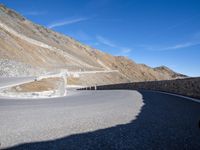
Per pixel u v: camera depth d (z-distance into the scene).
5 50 59.88
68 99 17.81
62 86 37.16
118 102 13.77
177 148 4.43
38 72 53.50
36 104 12.97
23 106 11.66
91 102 14.12
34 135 5.32
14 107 11.12
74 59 131.38
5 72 40.91
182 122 7.01
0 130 5.80
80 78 97.38
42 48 108.62
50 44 134.88
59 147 4.42
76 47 177.38
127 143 4.72
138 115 8.34
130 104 12.42
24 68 49.09
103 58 191.12
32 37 125.44
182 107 10.91
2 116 7.99
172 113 8.86
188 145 4.63
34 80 34.12
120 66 198.00
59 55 117.50
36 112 9.14
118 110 9.80
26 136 5.22
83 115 8.34
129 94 22.11
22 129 5.93
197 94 17.39
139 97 17.89
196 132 5.72
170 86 24.94
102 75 125.62
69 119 7.45
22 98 19.66
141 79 197.62
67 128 6.09
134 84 38.09
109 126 6.37
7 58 52.66
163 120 7.33
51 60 102.12
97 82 107.44
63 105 12.26
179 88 21.94
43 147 4.41
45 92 27.09
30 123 6.74
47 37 156.62
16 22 142.50
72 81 89.00
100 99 16.69
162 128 6.14
